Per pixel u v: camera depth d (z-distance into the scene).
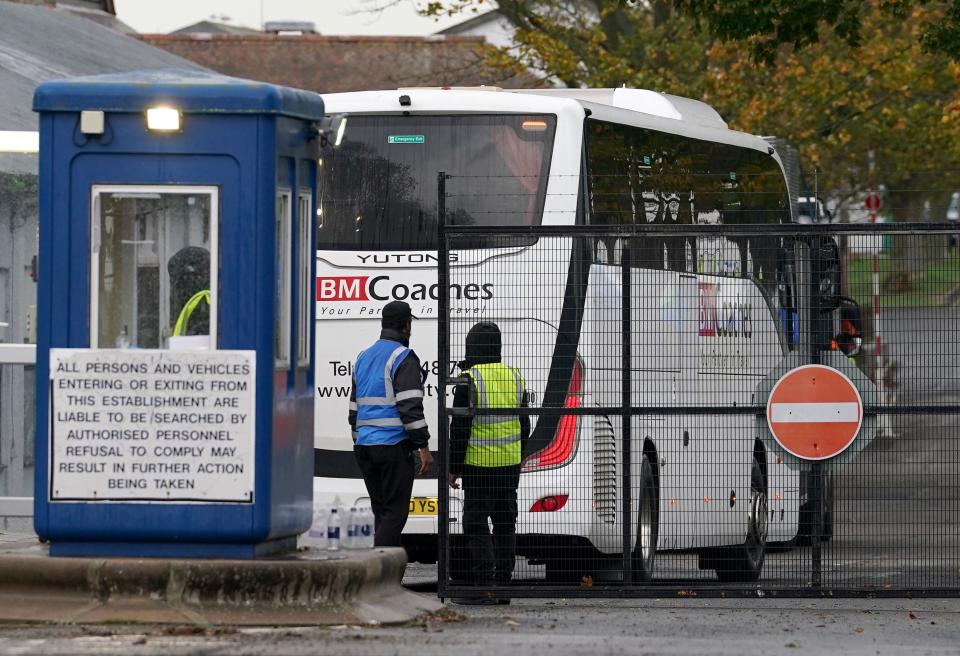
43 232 27.64
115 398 27.33
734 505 34.50
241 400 27.31
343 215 37.72
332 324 37.66
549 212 37.09
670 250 34.50
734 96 94.62
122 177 27.56
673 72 94.94
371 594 28.05
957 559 33.12
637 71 94.25
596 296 34.25
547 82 100.19
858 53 94.44
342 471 37.62
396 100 37.72
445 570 33.00
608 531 34.19
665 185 42.31
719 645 26.33
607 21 101.81
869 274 33.09
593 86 95.38
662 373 34.09
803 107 95.94
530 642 25.84
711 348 34.38
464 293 35.25
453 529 34.00
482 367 33.28
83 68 63.75
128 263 27.59
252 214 27.44
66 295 27.53
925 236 32.78
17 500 38.75
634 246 33.72
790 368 33.38
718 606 33.78
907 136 99.12
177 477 27.27
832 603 34.56
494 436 33.12
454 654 24.16
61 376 27.38
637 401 33.78
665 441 34.81
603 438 34.44
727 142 47.25
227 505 27.22
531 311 34.78
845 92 96.81
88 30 75.50
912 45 96.06
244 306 27.39
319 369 37.72
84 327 27.48
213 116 27.50
